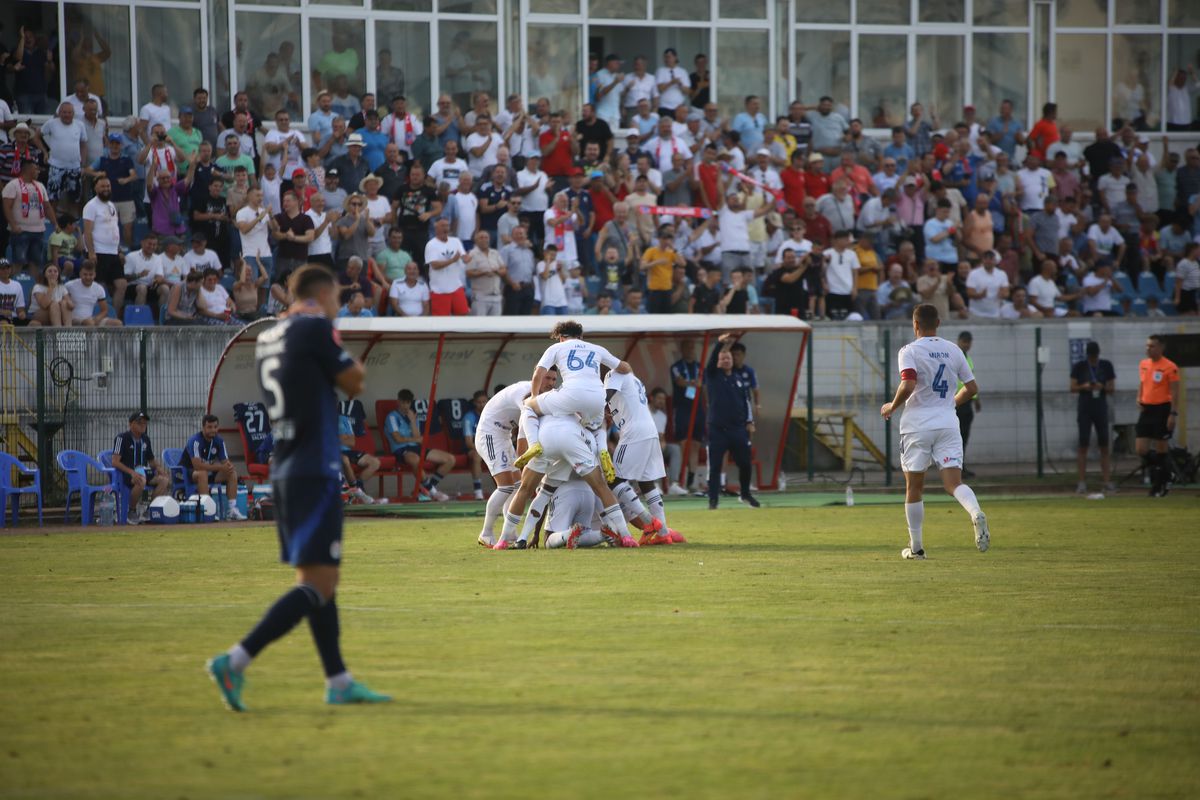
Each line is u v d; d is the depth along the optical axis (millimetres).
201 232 61000
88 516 47969
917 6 84750
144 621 24203
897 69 84688
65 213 60469
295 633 22844
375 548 36875
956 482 33719
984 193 73938
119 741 15680
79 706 17406
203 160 61000
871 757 15047
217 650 21297
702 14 81000
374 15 74688
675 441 58844
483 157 67438
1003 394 68312
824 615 24594
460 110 76938
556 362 35906
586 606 25688
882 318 69000
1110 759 15016
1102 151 78625
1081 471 58094
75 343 53844
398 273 62344
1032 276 74688
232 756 15031
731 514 47969
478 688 18422
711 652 21000
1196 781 14234
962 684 18719
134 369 54750
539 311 63469
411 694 18062
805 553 34969
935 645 21609
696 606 25719
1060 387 69312
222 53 71812
